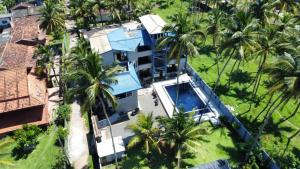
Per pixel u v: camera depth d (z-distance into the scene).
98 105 54.44
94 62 36.53
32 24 79.25
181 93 60.12
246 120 52.06
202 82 60.09
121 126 50.62
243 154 45.16
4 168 44.06
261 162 42.69
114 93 49.06
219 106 54.75
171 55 47.44
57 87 62.12
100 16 88.00
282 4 68.38
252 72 66.19
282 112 54.06
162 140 41.22
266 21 59.75
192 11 96.38
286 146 46.62
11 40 72.00
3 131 48.88
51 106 56.28
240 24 47.44
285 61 36.75
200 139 40.78
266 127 50.38
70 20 94.38
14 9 94.81
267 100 57.12
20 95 50.66
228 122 51.00
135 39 58.62
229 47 47.66
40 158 45.47
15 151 46.94
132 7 89.00
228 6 91.38
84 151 46.34
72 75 36.50
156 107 55.50
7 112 50.25
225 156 44.78
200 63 69.75
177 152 39.22
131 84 51.56
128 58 57.72
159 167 42.91
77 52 52.81
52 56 60.75
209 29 61.59
